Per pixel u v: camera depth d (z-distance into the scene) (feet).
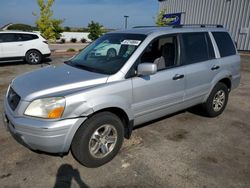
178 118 15.80
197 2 65.21
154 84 11.48
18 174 9.72
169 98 12.45
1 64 38.47
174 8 73.77
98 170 10.09
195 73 13.50
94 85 9.87
